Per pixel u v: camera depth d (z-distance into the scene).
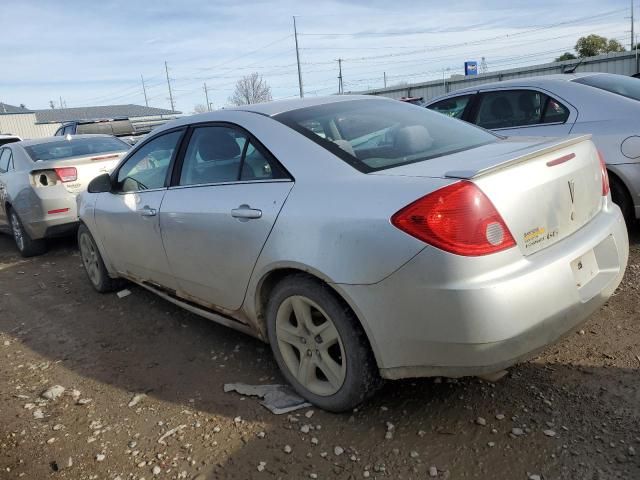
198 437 2.77
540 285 2.28
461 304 2.19
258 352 3.61
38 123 49.97
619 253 2.81
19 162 7.21
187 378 3.38
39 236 6.73
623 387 2.78
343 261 2.46
